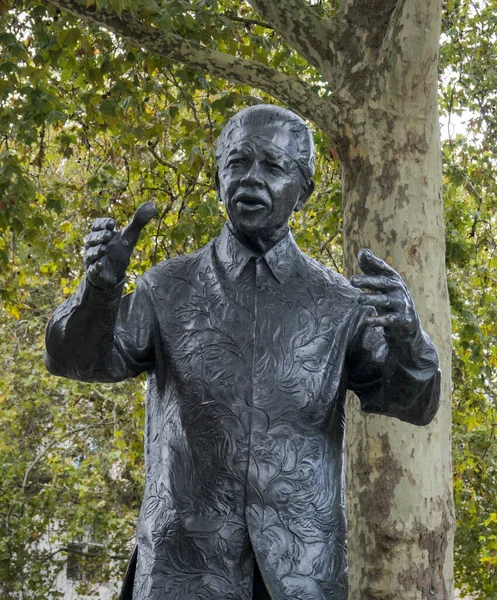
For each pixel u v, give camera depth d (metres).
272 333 3.35
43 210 13.80
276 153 3.35
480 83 12.95
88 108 11.12
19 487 19.23
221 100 11.02
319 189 13.09
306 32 8.70
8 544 18.42
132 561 3.38
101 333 3.19
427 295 8.51
